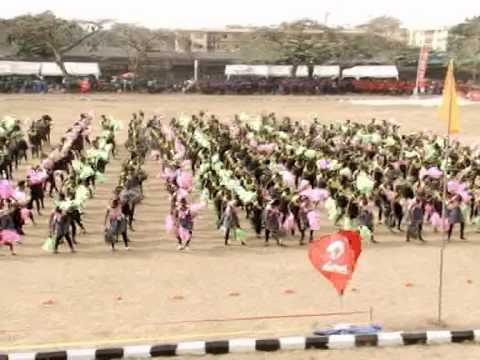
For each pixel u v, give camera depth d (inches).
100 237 1205.1
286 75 4525.1
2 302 869.2
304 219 1173.7
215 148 1641.2
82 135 1907.0
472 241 1219.9
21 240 1174.3
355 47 4992.6
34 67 4158.5
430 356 722.2
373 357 717.3
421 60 3902.6
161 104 3425.2
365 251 1144.8
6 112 2962.6
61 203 1128.2
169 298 895.1
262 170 1486.2
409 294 925.2
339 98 3924.7
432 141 1803.6
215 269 1031.0
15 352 704.4
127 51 4771.2
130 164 1384.1
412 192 1304.1
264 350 725.3
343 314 840.3
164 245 1165.1
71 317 820.0
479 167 1531.7
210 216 1365.7
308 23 5418.3
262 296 909.2
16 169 1774.1
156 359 705.0
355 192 1309.1
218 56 4904.0
